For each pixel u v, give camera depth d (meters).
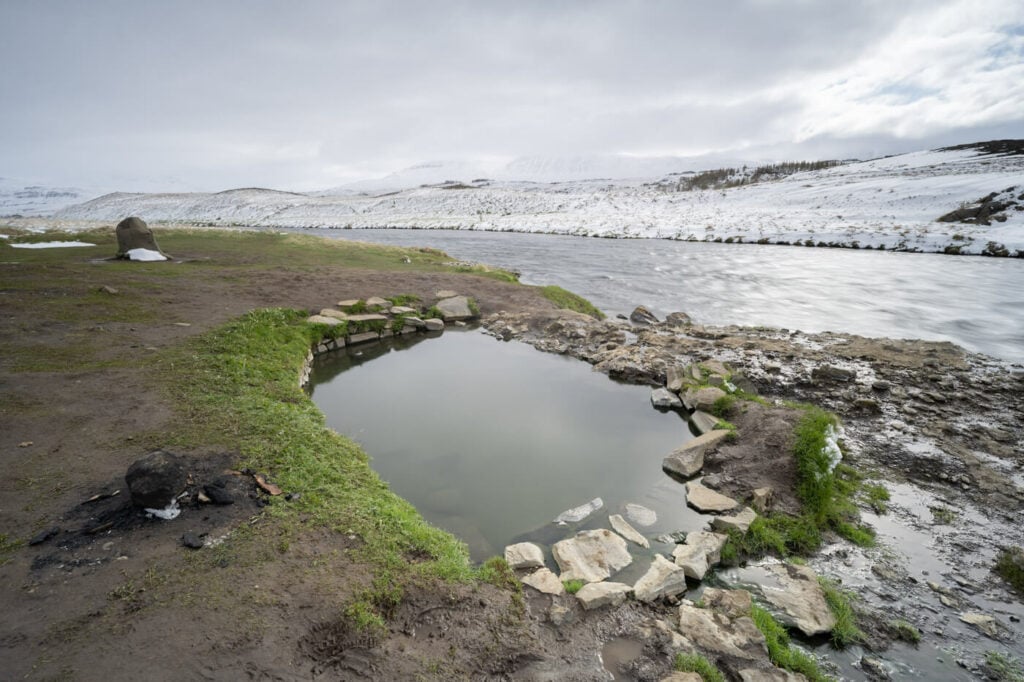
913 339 17.89
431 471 8.67
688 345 16.06
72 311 14.27
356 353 15.89
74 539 5.40
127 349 11.52
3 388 9.05
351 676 4.09
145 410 8.49
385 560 5.46
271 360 12.12
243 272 22.67
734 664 4.77
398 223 92.19
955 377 13.15
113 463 6.86
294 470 7.06
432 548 5.86
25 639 4.16
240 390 9.75
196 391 9.41
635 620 5.26
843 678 4.87
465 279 24.86
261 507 6.18
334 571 5.21
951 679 4.87
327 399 11.95
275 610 4.62
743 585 6.14
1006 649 5.21
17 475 6.51
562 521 7.34
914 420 10.66
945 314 21.66
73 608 4.50
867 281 28.97
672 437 10.36
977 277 29.09
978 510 7.66
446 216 103.56
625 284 29.25
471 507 7.64
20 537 5.39
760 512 7.53
